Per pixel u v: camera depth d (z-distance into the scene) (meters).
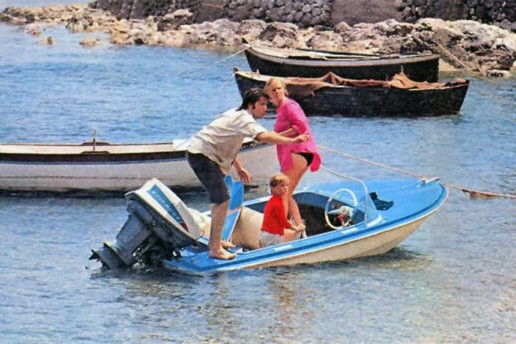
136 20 105.56
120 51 85.12
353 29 87.31
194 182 39.31
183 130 53.69
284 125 31.31
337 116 56.97
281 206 30.59
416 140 50.91
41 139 50.78
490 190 41.03
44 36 95.25
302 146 30.98
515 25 88.38
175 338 25.95
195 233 29.77
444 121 56.16
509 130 53.78
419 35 79.44
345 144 49.75
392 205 32.62
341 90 56.72
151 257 30.20
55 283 29.53
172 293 28.61
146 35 91.88
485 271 31.23
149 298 28.30
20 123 54.78
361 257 31.45
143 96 63.94
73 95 63.81
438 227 35.78
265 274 29.83
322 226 32.59
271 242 30.69
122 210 37.25
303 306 28.02
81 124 54.81
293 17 96.12
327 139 50.91
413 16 90.69
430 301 28.62
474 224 36.19
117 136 51.88
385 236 31.33
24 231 34.56
